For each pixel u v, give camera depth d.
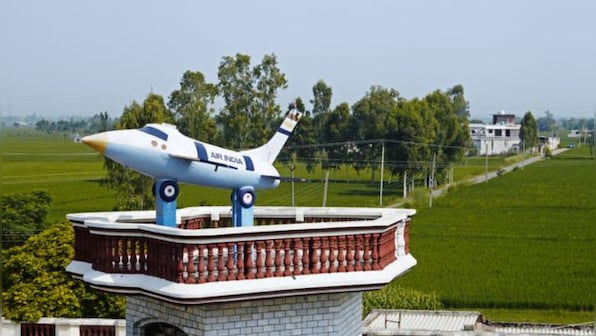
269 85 89.75
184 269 14.27
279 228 14.69
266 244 14.72
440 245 76.75
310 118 112.75
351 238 15.35
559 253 72.62
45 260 30.94
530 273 63.31
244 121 88.50
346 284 15.08
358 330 17.16
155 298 14.72
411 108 104.56
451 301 52.72
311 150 109.06
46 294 30.22
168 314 15.67
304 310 15.61
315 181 109.69
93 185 110.69
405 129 103.62
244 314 15.16
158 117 54.91
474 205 102.38
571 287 57.53
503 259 69.75
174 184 16.33
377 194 107.00
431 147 106.00
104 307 30.98
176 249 14.34
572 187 119.69
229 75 89.44
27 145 188.50
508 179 131.62
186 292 14.07
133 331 16.42
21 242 50.53
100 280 15.19
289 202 98.94
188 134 84.25
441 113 112.81
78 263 16.45
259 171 17.16
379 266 15.54
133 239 15.20
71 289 30.69
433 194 109.56
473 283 59.06
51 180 116.50
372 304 39.44
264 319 15.30
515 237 81.12
